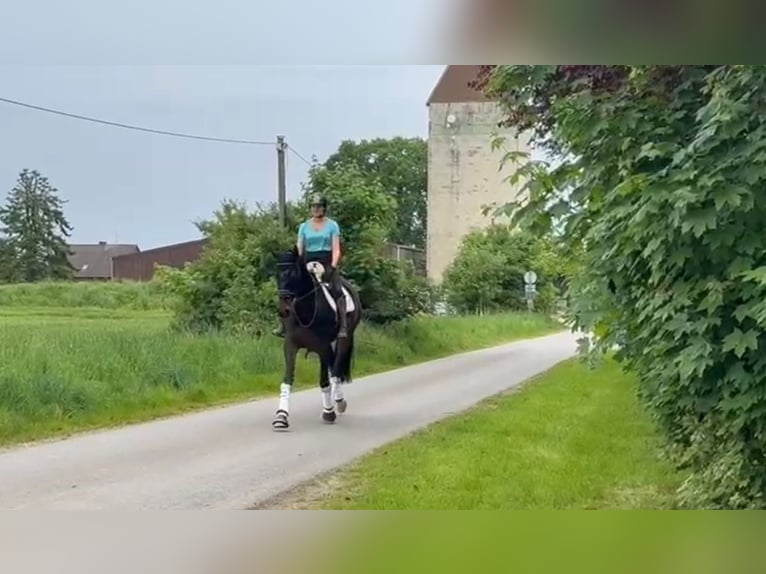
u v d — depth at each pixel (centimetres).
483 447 832
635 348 582
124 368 1201
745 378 456
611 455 779
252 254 2009
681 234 459
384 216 2116
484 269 3831
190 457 807
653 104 547
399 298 2166
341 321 1030
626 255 516
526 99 646
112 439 902
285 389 994
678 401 510
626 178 514
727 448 500
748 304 449
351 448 852
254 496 649
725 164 450
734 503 488
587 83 588
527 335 3195
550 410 1103
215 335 1691
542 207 615
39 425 943
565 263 633
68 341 1317
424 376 1630
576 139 566
